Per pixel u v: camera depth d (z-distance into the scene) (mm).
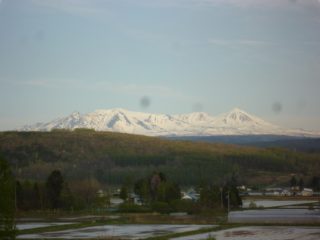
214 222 158625
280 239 110750
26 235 121625
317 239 110500
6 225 71125
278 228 137250
